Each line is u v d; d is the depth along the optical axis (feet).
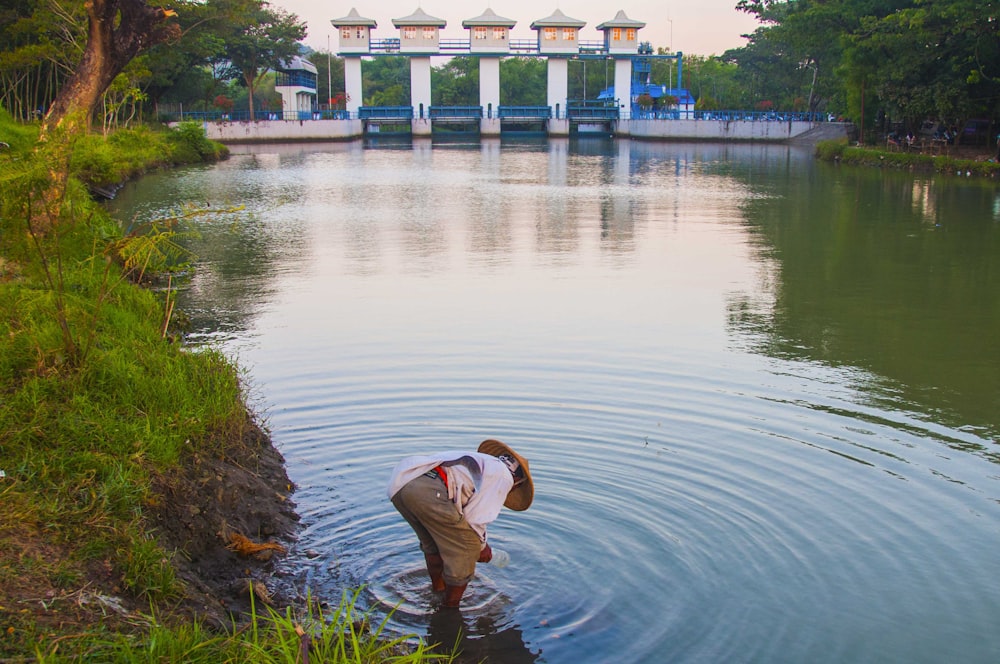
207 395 23.89
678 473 21.91
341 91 350.43
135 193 95.45
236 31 218.59
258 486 20.61
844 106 204.95
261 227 69.92
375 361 31.35
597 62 345.92
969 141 163.12
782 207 86.07
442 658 15.11
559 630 15.90
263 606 16.40
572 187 109.29
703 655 15.21
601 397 27.50
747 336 35.60
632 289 45.16
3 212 24.25
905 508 20.43
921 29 138.21
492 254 56.75
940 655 15.26
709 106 300.61
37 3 92.32
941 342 35.17
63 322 22.30
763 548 18.57
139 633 13.23
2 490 15.96
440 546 16.30
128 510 16.89
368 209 83.30
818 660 15.10
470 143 240.73
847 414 26.53
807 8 175.01
